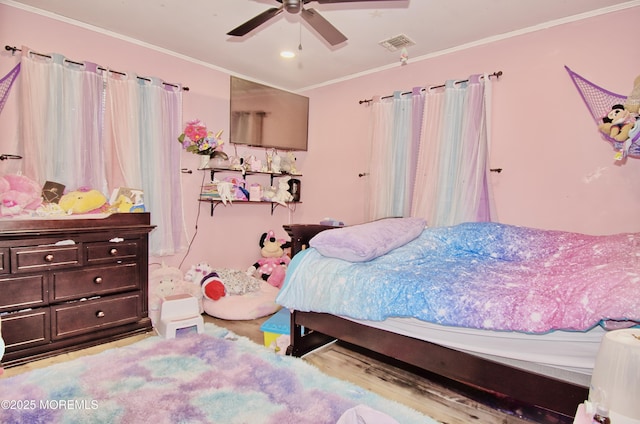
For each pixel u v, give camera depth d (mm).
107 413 1597
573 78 2557
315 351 2371
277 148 4074
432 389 1909
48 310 2174
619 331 1127
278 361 2127
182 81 3395
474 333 1544
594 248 2018
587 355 1337
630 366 998
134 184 2947
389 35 2906
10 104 2471
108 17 2691
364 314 1805
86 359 2115
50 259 2176
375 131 3510
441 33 2865
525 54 2766
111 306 2443
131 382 1863
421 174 3199
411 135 3299
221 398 1728
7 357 2035
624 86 2381
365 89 3768
